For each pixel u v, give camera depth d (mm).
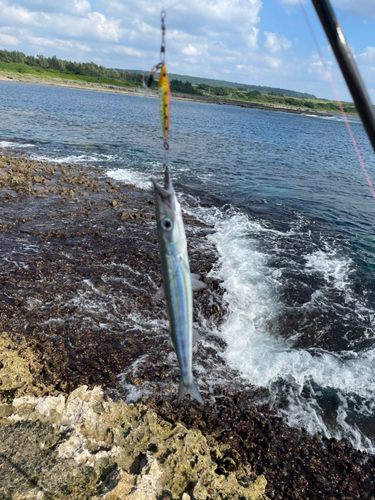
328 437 6977
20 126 35562
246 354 8703
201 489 5035
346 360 8812
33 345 7949
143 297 9977
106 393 7086
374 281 11938
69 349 8047
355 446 6859
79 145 29547
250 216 16594
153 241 13000
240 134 53844
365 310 10500
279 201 19438
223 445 6480
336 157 41031
